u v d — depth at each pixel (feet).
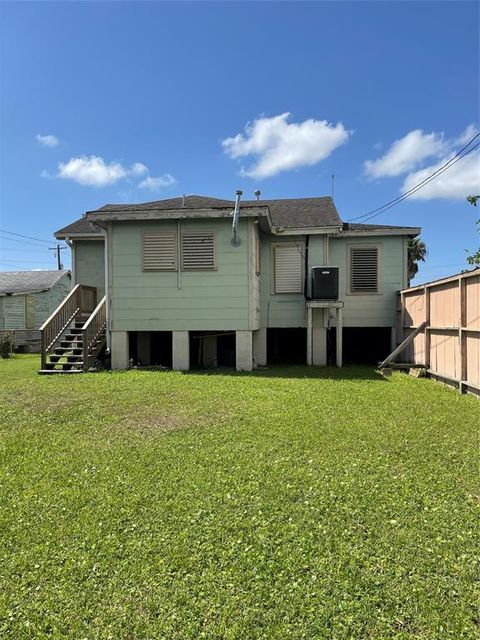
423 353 31.65
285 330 44.42
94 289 43.11
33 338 74.74
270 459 12.80
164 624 6.23
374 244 41.78
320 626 6.17
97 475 11.79
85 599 6.77
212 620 6.31
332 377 30.30
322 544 8.21
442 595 6.80
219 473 11.71
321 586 7.01
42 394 23.57
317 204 47.60
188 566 7.57
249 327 34.01
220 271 34.09
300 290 40.19
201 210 33.14
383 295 41.75
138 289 34.76
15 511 9.70
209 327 34.24
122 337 35.01
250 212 32.94
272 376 30.55
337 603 6.63
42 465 12.65
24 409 20.01
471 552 7.92
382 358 44.50
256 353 40.09
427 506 9.76
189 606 6.60
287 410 19.16
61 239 44.50
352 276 42.04
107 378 29.30
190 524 9.00
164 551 8.01
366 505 9.78
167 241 34.42
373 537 8.45
